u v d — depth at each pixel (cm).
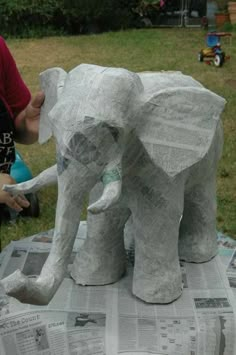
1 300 124
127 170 104
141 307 120
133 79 93
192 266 135
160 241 116
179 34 591
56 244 92
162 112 95
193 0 668
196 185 126
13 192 98
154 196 110
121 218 123
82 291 126
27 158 286
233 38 545
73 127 88
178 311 119
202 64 457
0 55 138
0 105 135
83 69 95
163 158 95
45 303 92
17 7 594
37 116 138
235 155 276
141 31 618
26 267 134
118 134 90
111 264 127
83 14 622
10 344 117
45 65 481
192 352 112
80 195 91
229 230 212
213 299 122
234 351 116
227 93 376
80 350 112
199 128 98
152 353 110
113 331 113
